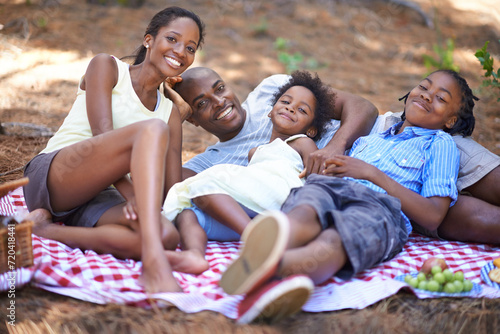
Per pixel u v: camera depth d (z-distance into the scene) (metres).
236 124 3.44
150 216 2.31
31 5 7.83
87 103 2.85
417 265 2.72
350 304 2.28
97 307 2.18
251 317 2.04
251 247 2.03
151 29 2.97
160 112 3.03
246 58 7.15
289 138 3.17
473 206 2.98
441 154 2.90
